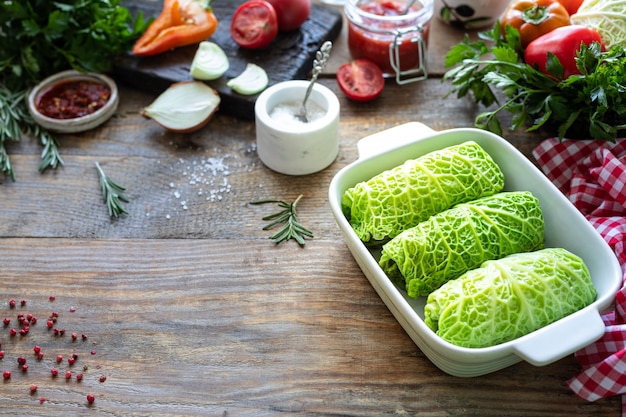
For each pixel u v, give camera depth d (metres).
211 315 0.60
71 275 0.62
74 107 0.74
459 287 0.54
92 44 0.76
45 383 0.56
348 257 0.63
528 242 0.58
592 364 0.56
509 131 0.73
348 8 0.76
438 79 0.79
